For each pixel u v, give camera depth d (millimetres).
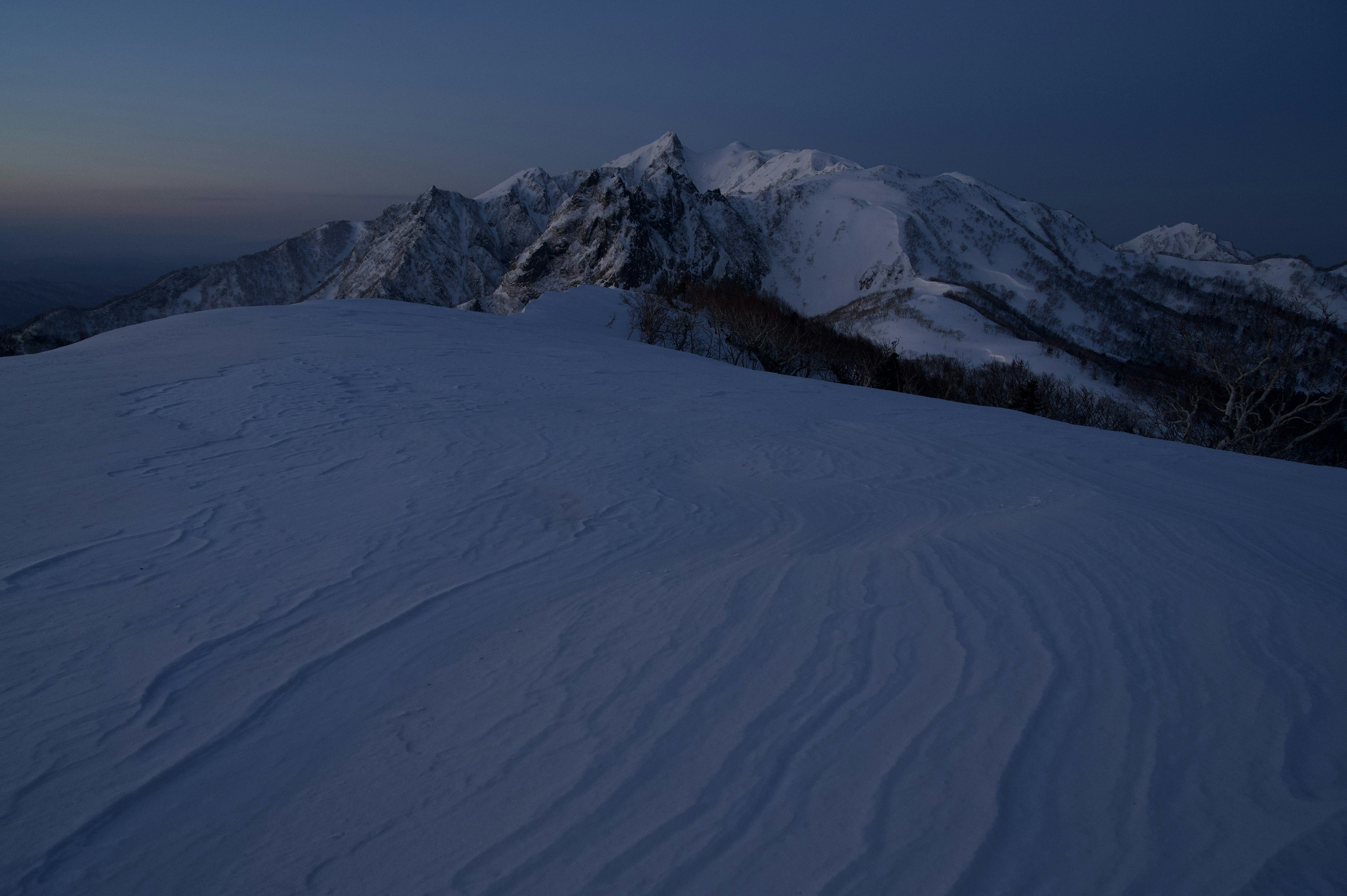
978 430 10117
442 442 8000
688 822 2221
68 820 2340
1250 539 4949
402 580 4375
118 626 3740
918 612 3672
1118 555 4504
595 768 2500
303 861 2133
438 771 2531
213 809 2387
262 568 4555
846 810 2254
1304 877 1972
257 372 11391
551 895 1958
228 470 6742
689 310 41656
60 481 6254
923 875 1989
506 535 5215
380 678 3225
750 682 3033
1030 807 2250
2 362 11719
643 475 7031
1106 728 2656
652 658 3285
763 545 5031
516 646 3486
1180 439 22047
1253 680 3006
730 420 10078
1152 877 1979
